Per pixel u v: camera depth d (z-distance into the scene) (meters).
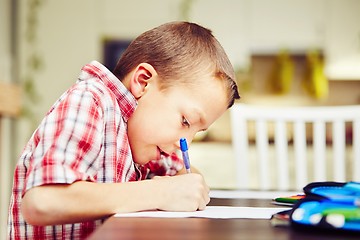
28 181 0.71
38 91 3.65
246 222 0.65
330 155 3.46
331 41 3.68
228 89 0.94
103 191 0.73
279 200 0.88
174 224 0.63
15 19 3.62
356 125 1.63
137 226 0.61
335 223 0.56
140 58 0.95
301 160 1.64
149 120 0.92
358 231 0.55
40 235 0.86
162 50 0.93
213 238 0.54
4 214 3.15
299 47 3.70
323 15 3.68
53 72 3.67
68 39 3.68
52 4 3.68
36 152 0.75
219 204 0.88
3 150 3.36
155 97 0.92
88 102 0.81
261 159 1.63
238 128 1.62
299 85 3.77
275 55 3.72
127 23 3.71
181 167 1.21
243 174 1.60
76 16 3.69
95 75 0.92
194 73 0.91
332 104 3.77
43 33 3.67
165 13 3.72
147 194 0.75
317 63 3.68
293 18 3.69
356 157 1.62
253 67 3.75
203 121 0.92
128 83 0.96
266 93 3.76
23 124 3.62
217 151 3.55
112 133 0.87
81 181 0.73
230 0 3.70
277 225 0.62
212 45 0.96
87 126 0.79
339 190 0.70
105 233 0.56
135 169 1.01
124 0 3.72
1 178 3.20
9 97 2.47
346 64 3.68
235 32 3.70
